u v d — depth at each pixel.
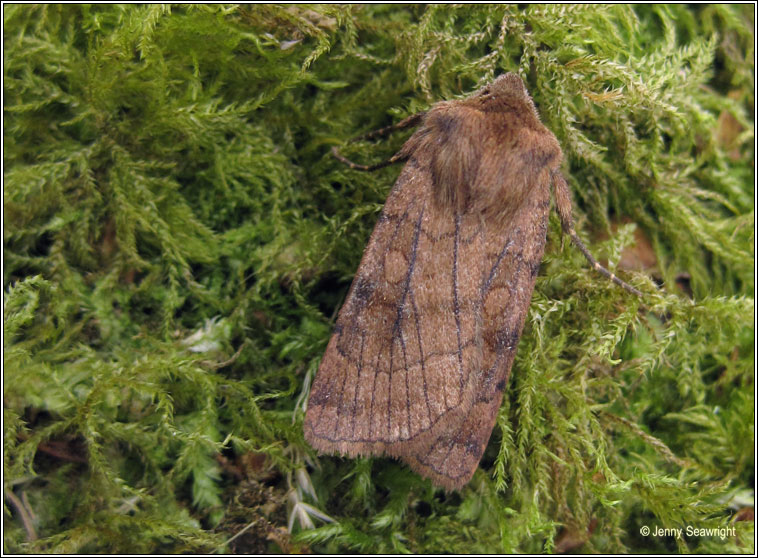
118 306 0.06
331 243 0.06
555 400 0.06
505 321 0.06
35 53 0.06
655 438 0.06
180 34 0.06
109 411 0.06
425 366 0.06
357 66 0.06
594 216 0.07
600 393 0.06
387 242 0.06
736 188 0.07
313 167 0.06
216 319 0.06
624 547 0.06
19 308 0.06
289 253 0.06
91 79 0.06
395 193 0.06
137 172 0.06
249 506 0.06
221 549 0.06
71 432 0.06
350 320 0.06
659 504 0.06
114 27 0.06
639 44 0.06
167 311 0.06
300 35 0.06
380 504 0.06
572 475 0.06
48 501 0.06
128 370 0.06
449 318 0.06
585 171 0.06
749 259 0.06
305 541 0.06
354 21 0.06
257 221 0.06
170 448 0.06
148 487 0.06
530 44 0.06
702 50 0.06
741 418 0.06
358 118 0.06
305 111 0.06
